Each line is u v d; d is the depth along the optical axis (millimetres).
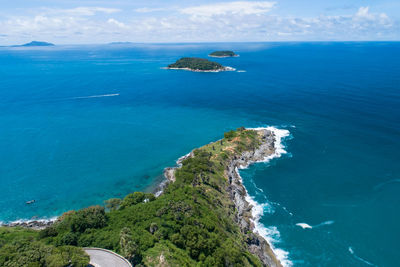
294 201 106438
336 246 85438
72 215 79562
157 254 62312
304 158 137375
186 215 78312
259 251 81312
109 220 76688
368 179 117875
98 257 59562
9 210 102875
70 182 121500
